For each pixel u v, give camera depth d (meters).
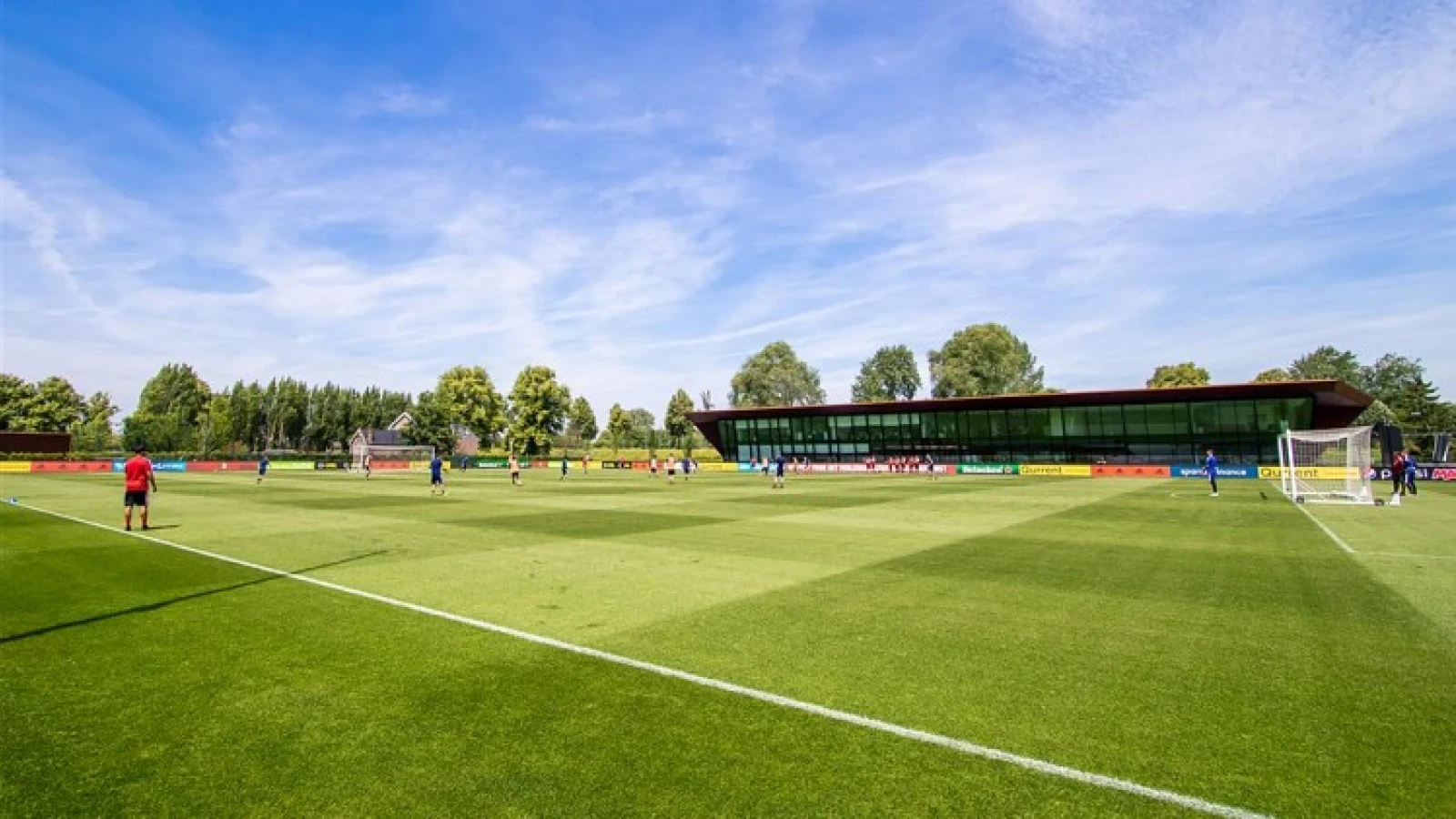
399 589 9.73
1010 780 4.07
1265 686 5.70
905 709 5.20
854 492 31.80
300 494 30.05
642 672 6.05
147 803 3.83
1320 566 11.50
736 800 3.83
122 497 27.25
